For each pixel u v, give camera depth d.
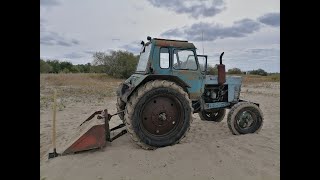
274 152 4.53
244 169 3.88
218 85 6.44
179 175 3.74
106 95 14.37
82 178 3.65
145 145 4.81
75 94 14.42
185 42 5.70
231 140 5.23
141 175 3.75
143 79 4.98
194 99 5.77
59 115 8.45
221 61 6.24
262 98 13.27
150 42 5.66
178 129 5.09
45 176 3.68
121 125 5.72
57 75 26.94
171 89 4.98
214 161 4.17
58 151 4.62
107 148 4.83
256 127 6.04
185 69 5.64
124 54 28.94
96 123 4.74
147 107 4.94
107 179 3.64
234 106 5.98
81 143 4.50
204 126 6.97
